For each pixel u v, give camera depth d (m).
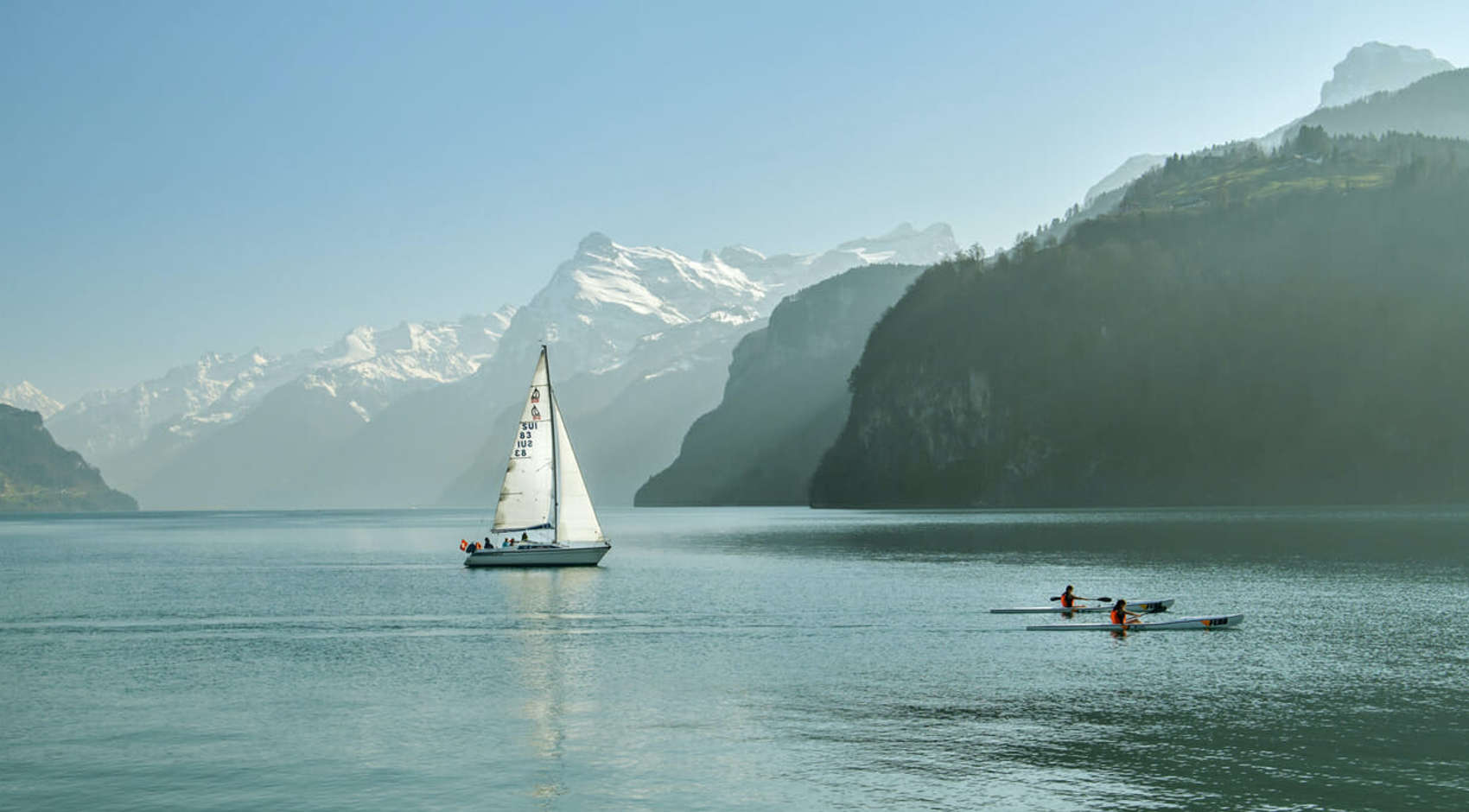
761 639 67.75
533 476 119.38
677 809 35.69
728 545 165.12
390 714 48.44
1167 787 37.25
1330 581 95.19
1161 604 75.94
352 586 105.88
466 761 41.00
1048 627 70.62
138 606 89.62
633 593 93.88
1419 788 37.00
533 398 119.19
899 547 149.75
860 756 41.12
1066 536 164.50
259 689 54.00
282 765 40.72
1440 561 112.62
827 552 143.25
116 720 47.66
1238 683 53.09
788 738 43.62
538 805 36.22
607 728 45.41
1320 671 55.88
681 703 49.81
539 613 81.19
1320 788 37.03
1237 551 129.00
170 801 37.00
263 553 173.62
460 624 76.25
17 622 80.12
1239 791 36.78
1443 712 46.97
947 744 42.62
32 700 51.97
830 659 60.66
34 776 39.72
